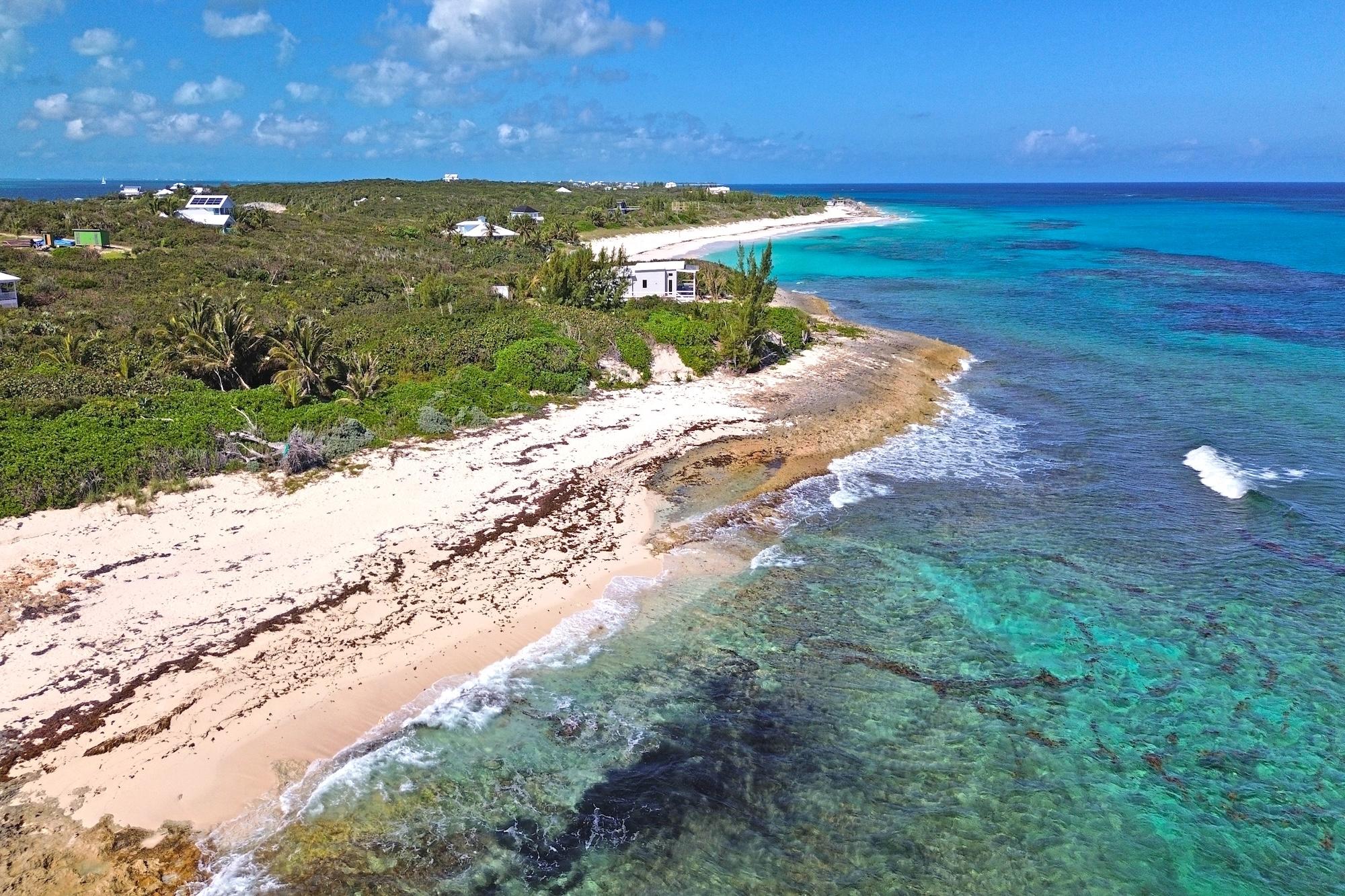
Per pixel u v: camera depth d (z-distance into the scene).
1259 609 19.06
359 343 36.03
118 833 11.97
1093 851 12.73
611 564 20.61
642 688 16.19
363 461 25.38
